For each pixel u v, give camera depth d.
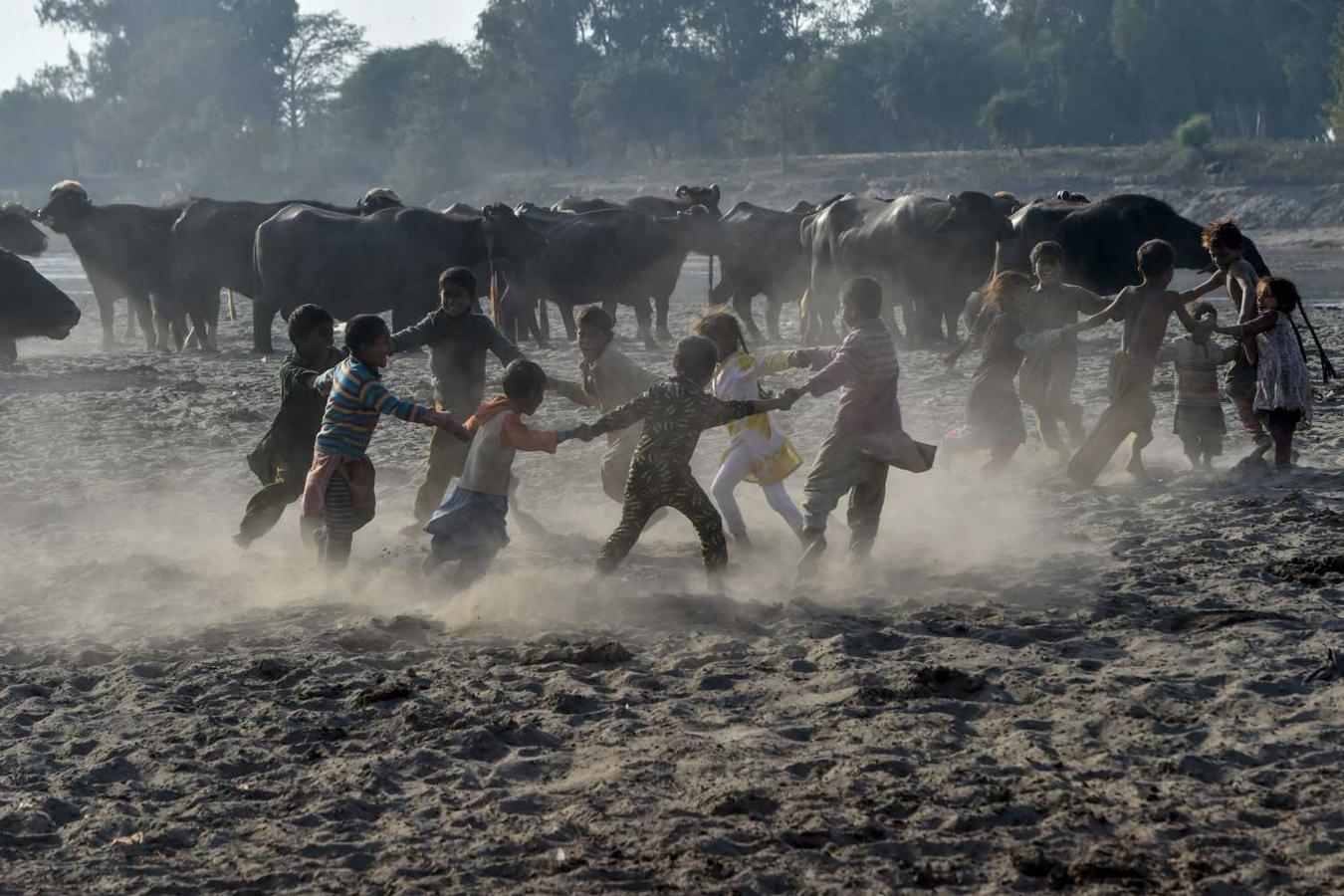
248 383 48.53
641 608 19.33
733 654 17.38
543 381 20.17
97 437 36.62
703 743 14.52
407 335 23.31
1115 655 17.19
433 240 57.88
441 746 14.65
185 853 12.45
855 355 20.38
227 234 62.72
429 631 18.69
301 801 13.45
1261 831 12.42
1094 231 56.69
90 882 11.88
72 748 14.75
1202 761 13.74
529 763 14.13
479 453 20.25
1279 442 28.16
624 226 63.97
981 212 56.78
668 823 12.67
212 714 15.66
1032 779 13.45
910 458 20.53
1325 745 14.16
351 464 20.64
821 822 12.59
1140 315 27.42
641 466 19.75
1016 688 15.94
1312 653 16.84
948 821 12.64
